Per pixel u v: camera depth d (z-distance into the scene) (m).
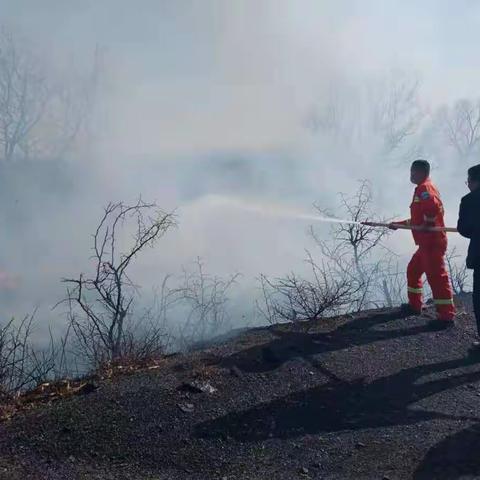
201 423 3.77
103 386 4.30
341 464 3.39
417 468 3.30
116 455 3.48
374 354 4.84
